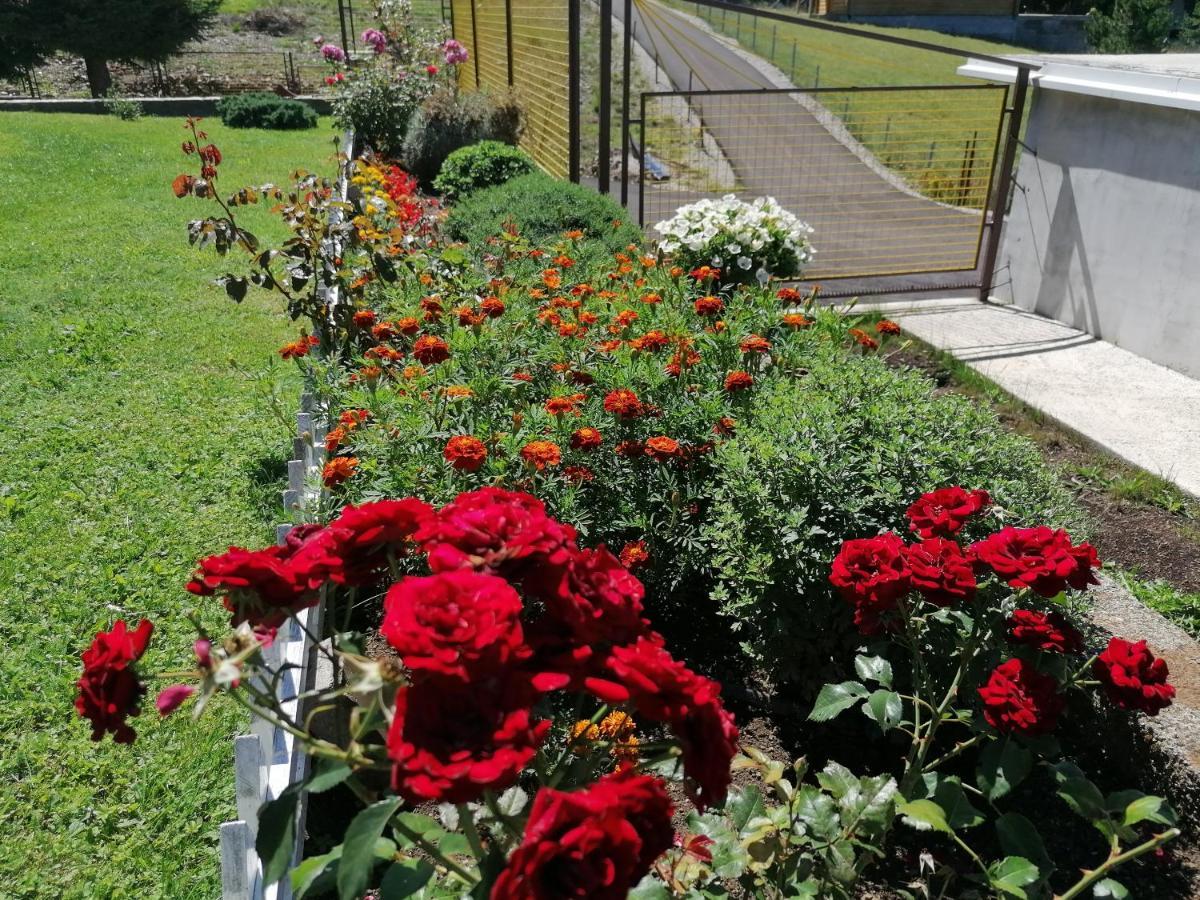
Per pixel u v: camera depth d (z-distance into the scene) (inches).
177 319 280.2
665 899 64.4
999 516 111.3
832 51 1215.6
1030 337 272.4
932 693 97.4
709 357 156.8
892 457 124.9
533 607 101.3
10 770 114.3
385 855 61.1
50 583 151.0
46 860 102.3
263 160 550.3
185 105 770.8
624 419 131.0
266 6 1429.6
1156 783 109.2
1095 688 109.8
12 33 899.4
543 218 304.3
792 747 121.3
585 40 1079.6
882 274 301.0
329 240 192.4
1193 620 146.0
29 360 244.1
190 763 115.4
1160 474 192.1
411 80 525.0
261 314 289.0
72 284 308.7
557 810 45.9
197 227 182.5
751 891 85.7
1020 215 298.8
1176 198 237.5
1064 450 208.4
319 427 153.9
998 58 282.7
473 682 50.1
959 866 104.8
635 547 118.8
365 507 65.0
